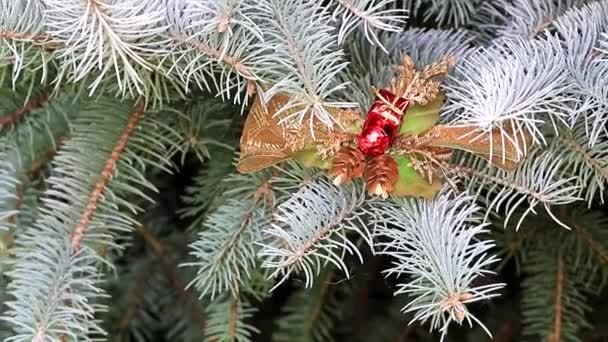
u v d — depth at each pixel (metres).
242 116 0.62
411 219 0.53
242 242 0.57
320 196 0.54
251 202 0.58
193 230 0.68
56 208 0.56
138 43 0.51
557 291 0.63
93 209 0.57
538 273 0.64
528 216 0.63
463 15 0.61
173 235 0.71
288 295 0.71
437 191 0.53
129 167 0.58
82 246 0.56
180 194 0.71
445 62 0.53
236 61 0.53
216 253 0.57
